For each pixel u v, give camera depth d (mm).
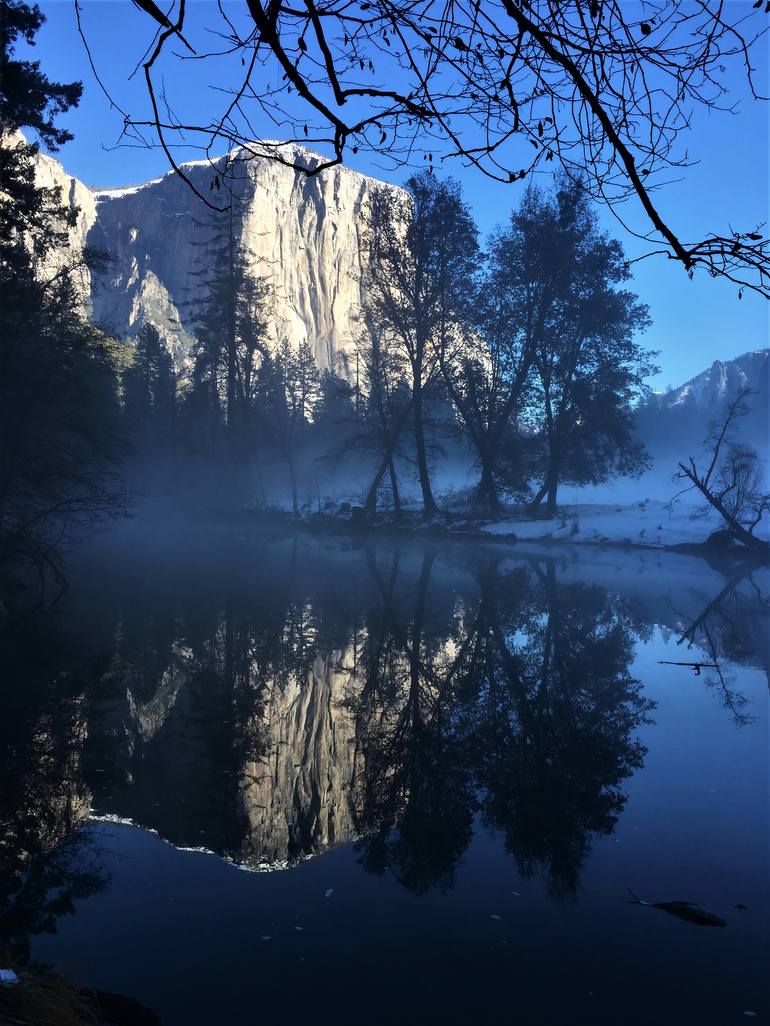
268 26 2051
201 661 12711
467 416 44875
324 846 5953
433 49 2195
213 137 2096
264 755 8219
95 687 11039
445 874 5434
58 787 7266
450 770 7785
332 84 2139
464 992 3973
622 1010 3783
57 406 23469
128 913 4852
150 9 2008
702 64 2135
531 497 52344
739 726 9203
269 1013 3766
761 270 2121
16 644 13883
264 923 4734
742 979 4117
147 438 63031
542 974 4156
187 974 4117
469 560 30891
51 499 24484
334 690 10977
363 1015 3717
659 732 9023
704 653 13680
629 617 17359
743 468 34438
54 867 5598
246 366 56938
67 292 22344
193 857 5770
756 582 24438
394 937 4527
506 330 44188
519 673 12062
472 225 44094
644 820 6418
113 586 22094
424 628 15781
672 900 4996
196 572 25891
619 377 42750
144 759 8031
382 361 47844
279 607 18281
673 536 35438
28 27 18922
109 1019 3158
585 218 42281
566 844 5965
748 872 5434
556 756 8156
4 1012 2682
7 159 20453
